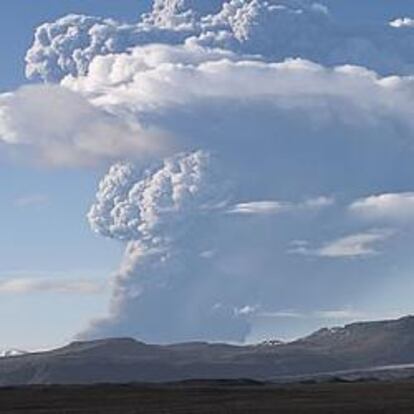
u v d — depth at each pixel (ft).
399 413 592.60
